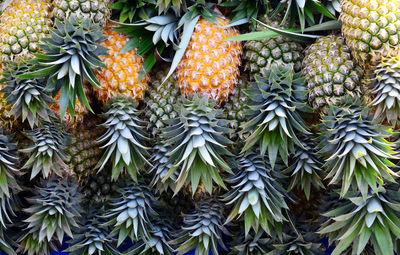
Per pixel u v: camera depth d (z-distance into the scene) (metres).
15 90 1.38
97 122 1.52
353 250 1.41
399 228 1.37
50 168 1.46
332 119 1.35
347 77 1.36
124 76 1.41
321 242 1.51
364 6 1.33
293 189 1.54
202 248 1.48
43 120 1.44
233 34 1.44
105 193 1.54
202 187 1.47
